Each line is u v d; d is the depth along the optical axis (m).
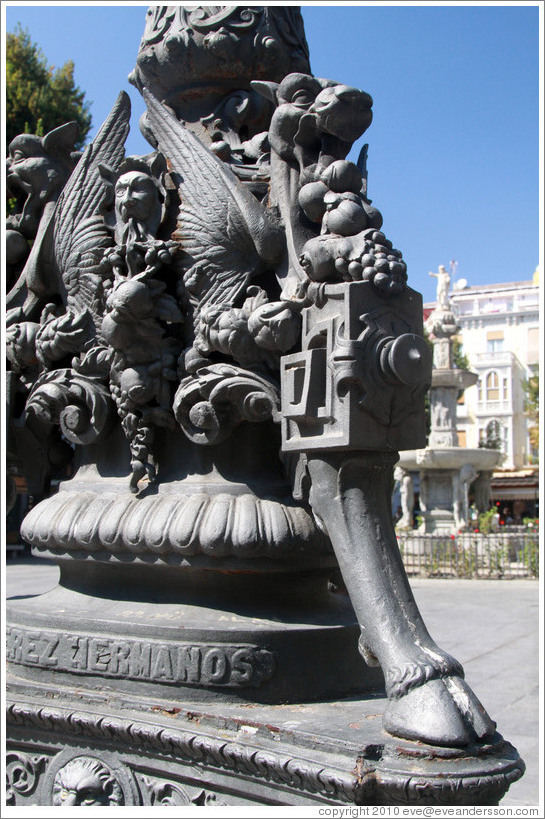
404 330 1.62
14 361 2.39
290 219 1.84
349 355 1.53
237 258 1.92
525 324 35.69
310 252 1.66
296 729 1.48
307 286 1.70
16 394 2.46
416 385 1.60
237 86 2.36
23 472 2.54
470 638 6.12
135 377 1.95
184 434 2.02
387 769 1.32
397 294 1.62
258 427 1.99
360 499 1.60
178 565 1.83
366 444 1.55
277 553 1.76
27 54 13.62
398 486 17.19
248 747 1.50
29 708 1.82
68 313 2.22
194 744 1.57
